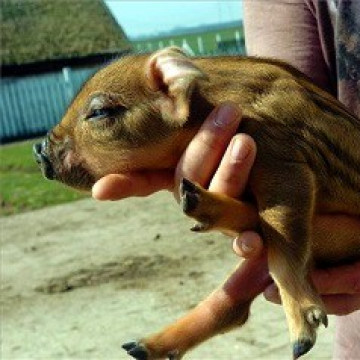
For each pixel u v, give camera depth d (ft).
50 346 3.72
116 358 3.50
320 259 1.66
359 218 1.67
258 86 1.65
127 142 1.68
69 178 1.78
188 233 5.36
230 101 1.61
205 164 1.56
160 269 4.62
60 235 5.90
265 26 2.02
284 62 1.79
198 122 1.63
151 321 3.85
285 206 1.54
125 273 4.63
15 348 3.73
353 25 1.83
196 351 3.41
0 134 15.55
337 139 1.65
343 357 2.02
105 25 18.69
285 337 3.49
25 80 15.96
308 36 1.96
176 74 1.61
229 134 1.56
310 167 1.59
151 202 6.68
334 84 1.98
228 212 1.51
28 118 15.88
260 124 1.60
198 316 1.65
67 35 17.85
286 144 1.58
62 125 1.79
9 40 17.13
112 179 1.64
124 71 1.73
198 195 1.47
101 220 6.25
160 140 1.66
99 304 4.17
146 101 1.67
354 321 1.97
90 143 1.73
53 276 4.76
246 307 1.67
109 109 1.70
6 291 4.56
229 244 4.93
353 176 1.65
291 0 1.98
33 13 18.42
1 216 6.91
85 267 4.87
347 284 1.65
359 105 1.85
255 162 1.56
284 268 1.52
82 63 17.37
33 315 4.13
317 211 1.63
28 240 5.85
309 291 1.50
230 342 3.49
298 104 1.63
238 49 17.71
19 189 8.05
